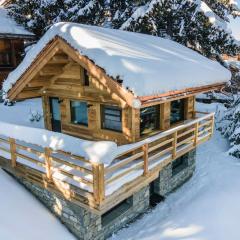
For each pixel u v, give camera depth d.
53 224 8.34
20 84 9.56
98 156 6.38
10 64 22.89
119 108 9.13
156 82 7.51
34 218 8.27
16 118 17.59
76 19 20.33
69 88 10.05
